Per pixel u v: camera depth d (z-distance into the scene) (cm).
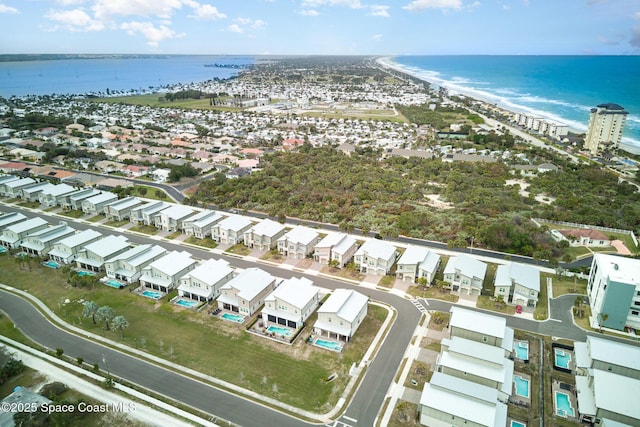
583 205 14262
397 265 10075
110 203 13850
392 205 14575
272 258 11194
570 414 6169
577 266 10688
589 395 6259
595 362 6694
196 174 18588
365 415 6141
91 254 10519
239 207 14838
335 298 8394
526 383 6794
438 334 8038
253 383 6781
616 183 17038
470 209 13975
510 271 9494
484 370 6469
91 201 14062
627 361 6581
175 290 9638
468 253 11369
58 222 13412
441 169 18962
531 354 7462
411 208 14138
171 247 11819
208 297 9100
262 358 7381
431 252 10588
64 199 14400
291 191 16200
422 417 5931
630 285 7800
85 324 8331
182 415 6100
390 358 7369
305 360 7331
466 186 16638
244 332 8119
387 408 6266
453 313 7675
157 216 13075
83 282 9712
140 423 5956
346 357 7400
